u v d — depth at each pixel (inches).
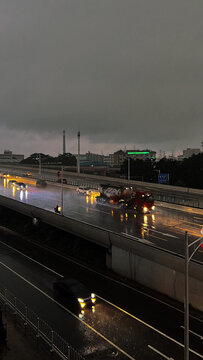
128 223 1726.1
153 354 789.2
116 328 909.8
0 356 709.9
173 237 1450.5
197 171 4357.8
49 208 2153.1
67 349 777.6
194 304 1009.5
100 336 865.5
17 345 763.4
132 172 5118.1
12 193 2886.3
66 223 1679.4
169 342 842.2
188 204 2352.4
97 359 762.2
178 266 1048.8
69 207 2212.1
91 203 2400.3
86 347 809.5
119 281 1258.6
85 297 1053.8
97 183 3762.3
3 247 1772.9
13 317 918.4
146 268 1182.9
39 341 797.9
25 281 1272.1
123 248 1282.0
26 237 1978.3
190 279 1018.7
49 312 999.6
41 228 2001.7
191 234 1508.4
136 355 784.3
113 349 805.9
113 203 2212.1
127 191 2146.9
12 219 2356.1
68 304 1062.4
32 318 940.6
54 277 1315.2
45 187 3417.8
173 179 4547.2
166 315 984.9
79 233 1599.4
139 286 1202.6
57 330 886.4
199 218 1873.8
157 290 1142.3
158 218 1868.8
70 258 1560.0
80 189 2942.9
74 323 933.2
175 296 1077.1
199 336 866.1
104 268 1398.9
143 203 2011.6
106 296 1121.4
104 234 1380.4
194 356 777.6
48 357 721.6
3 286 1212.5
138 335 874.1
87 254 1556.3
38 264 1480.1
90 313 1000.2
